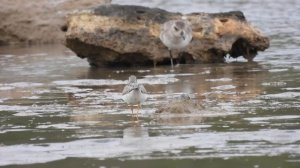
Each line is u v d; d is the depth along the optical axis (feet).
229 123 40.91
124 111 45.85
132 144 36.73
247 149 35.04
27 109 47.57
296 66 63.87
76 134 39.52
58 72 65.26
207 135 38.09
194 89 53.52
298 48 76.38
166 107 45.14
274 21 100.37
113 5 68.39
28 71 66.23
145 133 39.14
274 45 79.25
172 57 67.77
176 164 32.86
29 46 87.92
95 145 36.81
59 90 55.26
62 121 43.27
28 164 33.68
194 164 32.78
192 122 41.57
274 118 41.88
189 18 69.31
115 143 37.09
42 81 60.03
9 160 34.47
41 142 37.91
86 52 67.67
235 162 32.89
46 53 80.18
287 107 45.16
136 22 67.51
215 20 69.31
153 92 52.80
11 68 68.39
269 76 58.54
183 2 121.60
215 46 68.39
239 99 48.62
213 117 42.73
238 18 69.87
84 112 45.91
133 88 42.45
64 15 91.25
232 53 71.00
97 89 55.31
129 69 66.39
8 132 40.63
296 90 51.42
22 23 90.33
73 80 60.13
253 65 65.92
